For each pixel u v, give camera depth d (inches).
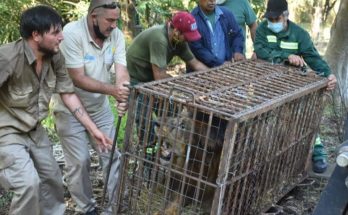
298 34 186.4
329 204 116.0
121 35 156.3
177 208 131.6
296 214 165.9
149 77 171.5
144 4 335.6
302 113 161.2
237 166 128.9
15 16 312.8
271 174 153.3
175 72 372.2
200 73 156.9
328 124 246.7
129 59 170.6
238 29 194.4
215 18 186.7
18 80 123.7
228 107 124.3
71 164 149.8
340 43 284.0
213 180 132.7
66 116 147.4
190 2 357.7
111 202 153.6
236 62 178.9
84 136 150.5
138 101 133.2
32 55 121.9
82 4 342.0
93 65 148.5
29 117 128.9
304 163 179.8
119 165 149.5
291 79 163.0
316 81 165.3
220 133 133.6
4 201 160.7
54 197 140.6
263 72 168.2
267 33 188.1
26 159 125.8
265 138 140.1
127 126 134.0
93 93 152.3
